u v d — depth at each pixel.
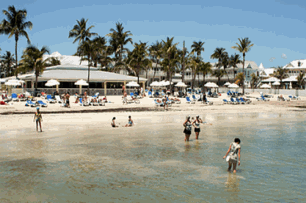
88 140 17.12
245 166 12.06
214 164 12.26
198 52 95.00
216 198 8.62
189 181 10.08
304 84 76.81
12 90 53.62
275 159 13.22
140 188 9.34
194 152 14.33
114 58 76.56
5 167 11.49
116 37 74.75
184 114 31.77
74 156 13.30
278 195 8.93
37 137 17.86
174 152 14.28
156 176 10.55
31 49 49.06
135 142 16.67
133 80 59.94
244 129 22.20
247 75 103.38
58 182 9.81
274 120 28.16
